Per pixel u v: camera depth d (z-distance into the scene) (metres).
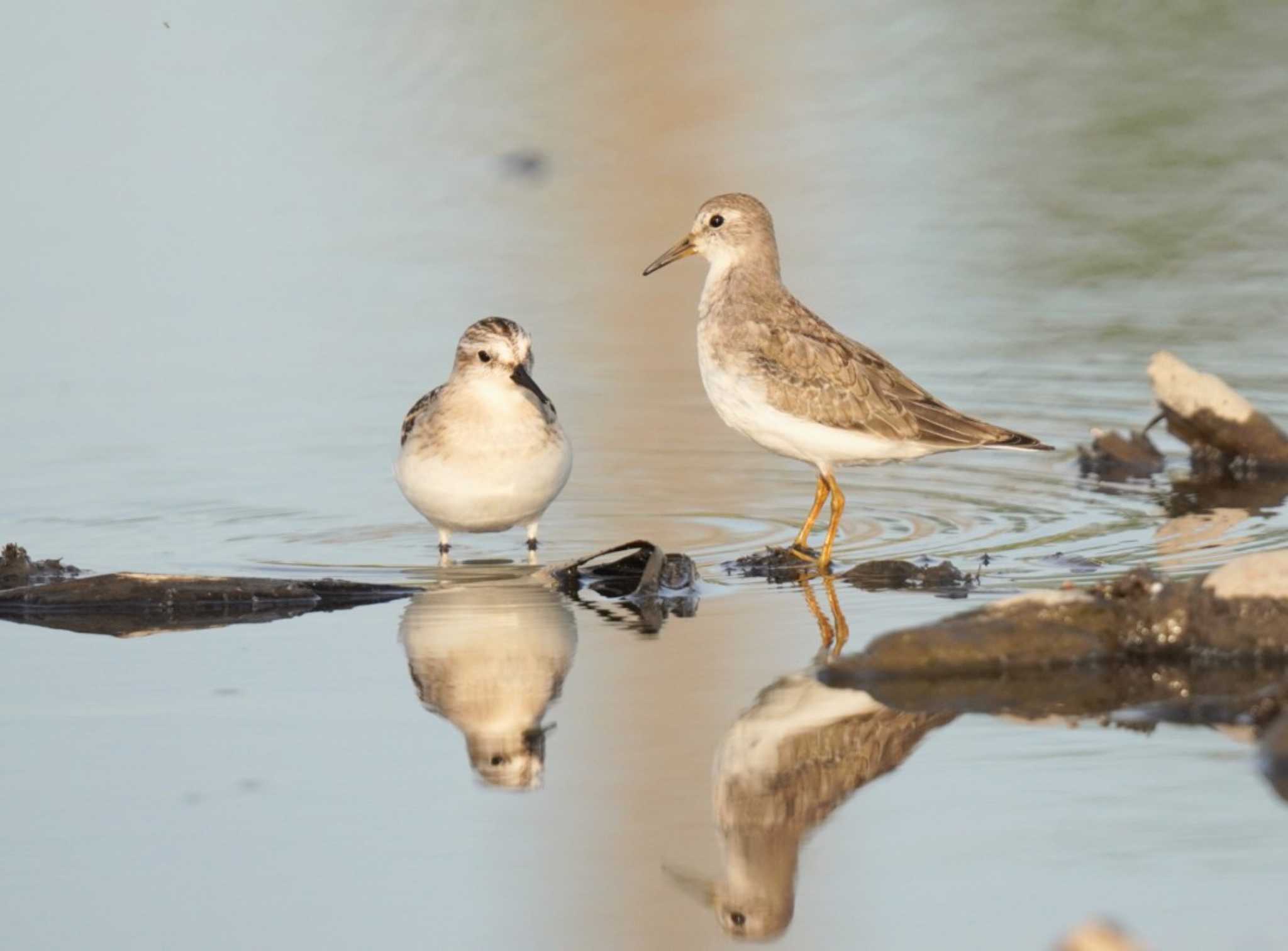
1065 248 23.16
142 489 15.78
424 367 19.36
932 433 13.80
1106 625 10.73
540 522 14.94
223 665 11.22
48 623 12.24
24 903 8.23
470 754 9.72
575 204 25.70
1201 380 16.09
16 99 28.77
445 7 32.81
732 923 7.90
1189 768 9.12
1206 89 28.86
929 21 33.00
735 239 14.62
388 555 13.99
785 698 10.34
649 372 19.39
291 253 23.52
